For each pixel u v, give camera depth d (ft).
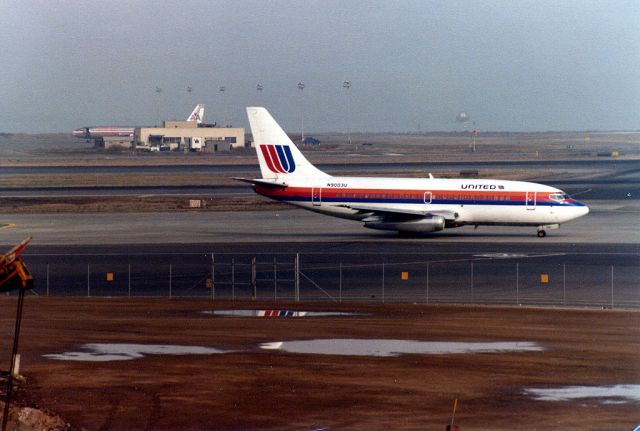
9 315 565.53
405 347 483.51
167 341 497.05
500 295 628.28
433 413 379.35
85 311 579.89
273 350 477.36
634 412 381.19
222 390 408.67
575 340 497.46
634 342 492.95
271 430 360.28
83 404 389.19
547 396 401.70
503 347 482.69
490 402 393.50
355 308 590.96
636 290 643.04
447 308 587.68
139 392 405.59
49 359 458.50
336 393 404.77
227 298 631.97
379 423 367.86
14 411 370.53
